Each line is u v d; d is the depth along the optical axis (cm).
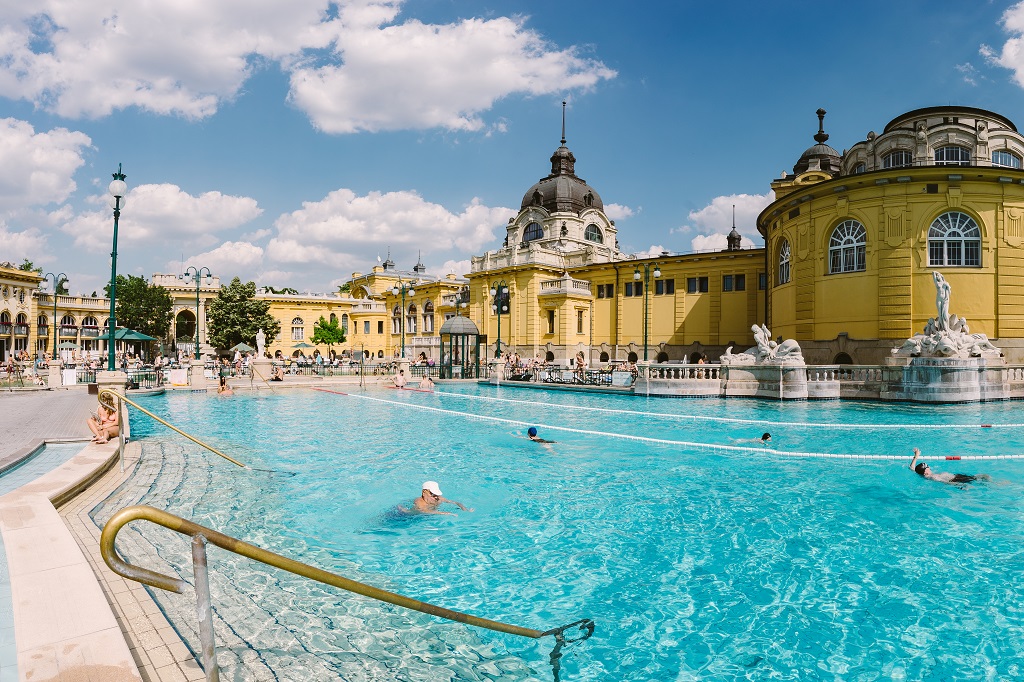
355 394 3175
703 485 1096
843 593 621
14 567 483
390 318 7506
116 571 280
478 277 5831
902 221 2864
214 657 298
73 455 1108
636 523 861
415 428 1866
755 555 730
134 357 5394
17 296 5731
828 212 3145
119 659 349
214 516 880
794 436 1628
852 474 1180
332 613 562
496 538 796
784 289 3581
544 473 1205
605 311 5234
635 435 1694
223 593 595
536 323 5238
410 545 768
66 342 6138
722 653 508
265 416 2172
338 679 448
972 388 2319
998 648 512
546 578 662
